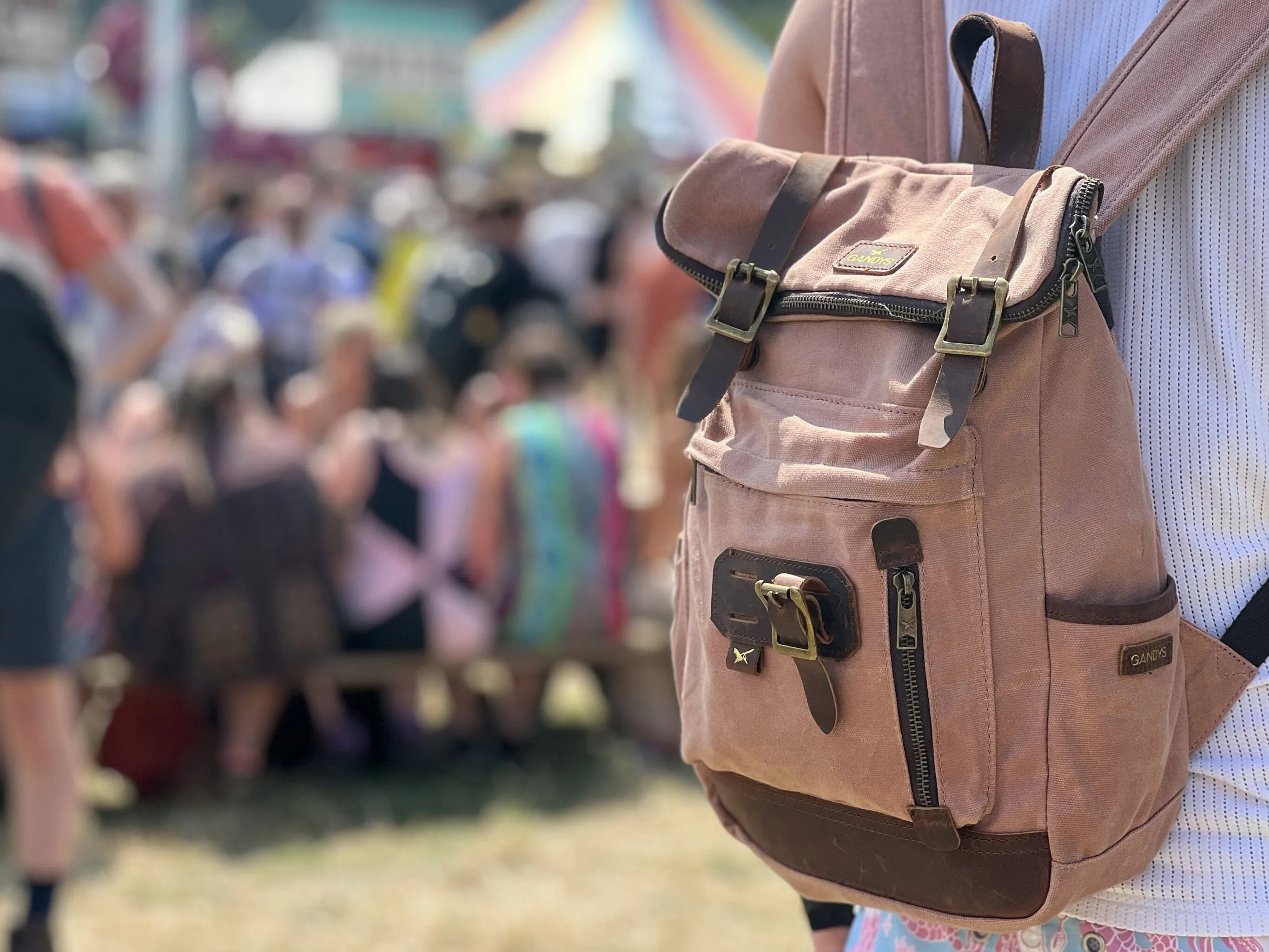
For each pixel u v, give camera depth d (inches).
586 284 348.2
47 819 112.7
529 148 488.4
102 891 144.0
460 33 609.3
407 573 175.0
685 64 562.3
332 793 171.6
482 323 301.6
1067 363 42.9
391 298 369.4
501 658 177.5
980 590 43.0
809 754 45.6
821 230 48.6
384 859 152.1
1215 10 44.5
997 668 43.2
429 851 154.1
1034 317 41.9
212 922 137.0
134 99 442.6
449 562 177.2
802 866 49.5
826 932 57.2
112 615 163.6
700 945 132.0
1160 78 45.1
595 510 182.1
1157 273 46.4
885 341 44.9
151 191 363.6
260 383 280.4
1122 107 45.6
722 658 47.3
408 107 598.9
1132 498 43.3
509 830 159.6
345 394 199.0
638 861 151.6
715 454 47.6
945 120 51.3
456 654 176.1
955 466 42.6
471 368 302.7
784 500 45.4
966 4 51.0
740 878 147.5
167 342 137.6
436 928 135.4
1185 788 46.3
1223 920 45.5
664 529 197.2
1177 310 46.3
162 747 167.0
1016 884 44.1
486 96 596.7
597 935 133.6
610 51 570.3
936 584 43.1
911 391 43.3
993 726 43.2
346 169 426.0
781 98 57.2
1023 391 42.8
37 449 101.7
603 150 526.9
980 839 44.1
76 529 115.8
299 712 176.1
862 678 43.9
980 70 50.5
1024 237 42.9
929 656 43.3
